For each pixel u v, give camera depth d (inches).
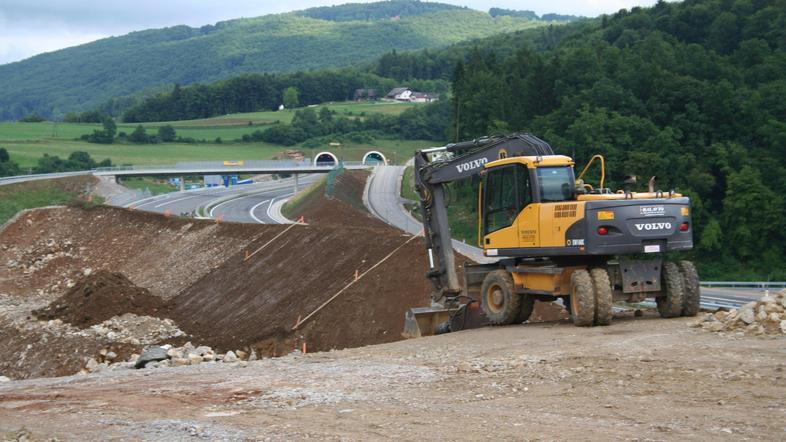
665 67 3991.1
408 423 394.3
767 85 3649.1
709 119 3491.6
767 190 3080.7
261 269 1985.7
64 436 418.3
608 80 3725.4
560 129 3740.2
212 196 4419.3
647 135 3447.3
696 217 3174.2
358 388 500.1
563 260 751.1
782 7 4630.9
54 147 6909.5
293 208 3580.2
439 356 614.2
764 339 561.6
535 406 419.5
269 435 386.0
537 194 748.6
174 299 2028.8
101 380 637.9
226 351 1573.6
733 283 1995.6
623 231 699.4
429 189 897.5
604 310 693.3
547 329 716.7
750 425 352.5
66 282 2516.0
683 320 703.1
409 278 1523.1
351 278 1644.9
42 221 3026.6
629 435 347.3
